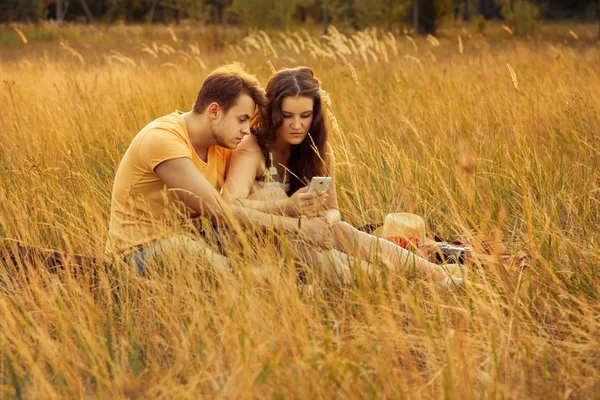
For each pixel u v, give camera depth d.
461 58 12.83
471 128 6.24
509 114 6.29
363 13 27.55
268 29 26.02
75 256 3.46
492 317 2.85
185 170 3.47
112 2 41.09
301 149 4.02
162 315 2.94
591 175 4.77
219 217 3.48
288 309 2.77
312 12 37.66
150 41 24.33
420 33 26.30
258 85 3.68
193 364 2.61
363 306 2.94
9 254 3.41
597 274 3.27
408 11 26.91
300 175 4.06
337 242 3.59
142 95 7.66
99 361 2.55
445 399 2.29
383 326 2.68
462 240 3.80
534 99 6.90
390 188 4.63
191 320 2.84
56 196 4.37
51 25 30.56
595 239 3.71
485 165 5.05
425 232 4.05
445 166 4.90
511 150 5.28
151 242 3.52
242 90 3.59
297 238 3.48
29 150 5.55
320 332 2.70
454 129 6.16
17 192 4.45
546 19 46.94
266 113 3.81
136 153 3.53
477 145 5.50
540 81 7.78
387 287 3.21
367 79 9.05
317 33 26.75
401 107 7.09
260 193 3.80
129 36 27.30
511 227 4.23
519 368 2.58
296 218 3.57
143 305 3.04
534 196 4.45
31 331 2.68
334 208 4.16
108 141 6.01
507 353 2.59
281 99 3.78
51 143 5.71
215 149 3.82
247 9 27.38
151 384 2.51
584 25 35.47
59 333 2.80
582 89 7.32
